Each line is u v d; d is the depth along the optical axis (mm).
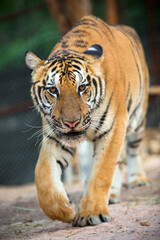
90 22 5977
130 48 6840
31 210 7070
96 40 5695
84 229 4668
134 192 7617
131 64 6598
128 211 5562
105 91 5324
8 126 15664
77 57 5152
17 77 15984
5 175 15648
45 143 5215
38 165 5145
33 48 18641
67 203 4914
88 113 5004
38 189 5008
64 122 4812
